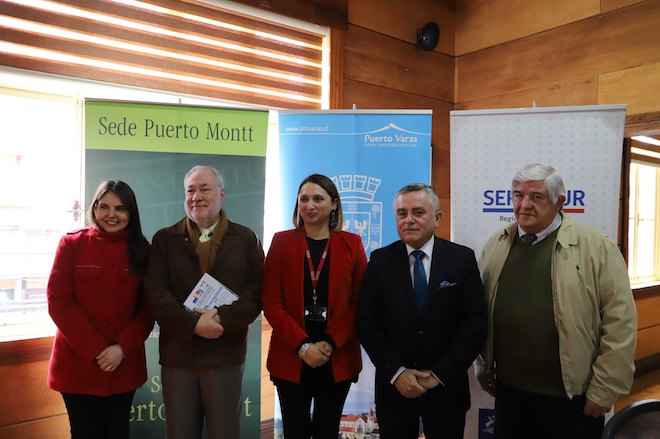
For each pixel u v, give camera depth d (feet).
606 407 5.13
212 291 6.01
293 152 8.51
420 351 5.51
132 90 8.62
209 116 7.77
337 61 10.68
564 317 5.25
